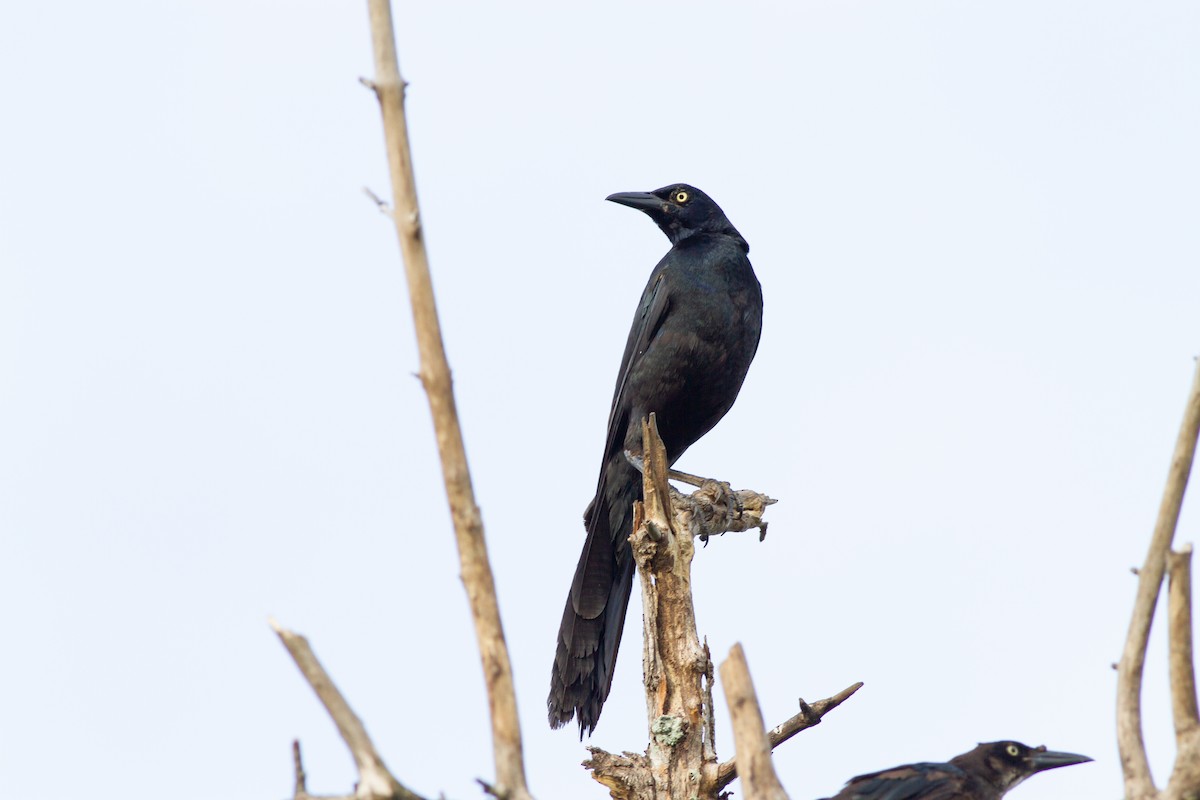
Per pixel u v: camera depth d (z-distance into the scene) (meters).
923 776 11.36
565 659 15.69
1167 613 7.96
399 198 7.68
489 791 7.26
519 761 7.33
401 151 7.70
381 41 7.76
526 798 7.28
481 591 7.47
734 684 8.21
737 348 17.28
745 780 8.02
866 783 11.32
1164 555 8.02
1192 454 8.02
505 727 7.36
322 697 7.11
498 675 7.40
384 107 7.74
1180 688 7.85
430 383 7.57
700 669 11.65
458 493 7.53
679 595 11.84
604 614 16.03
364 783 7.08
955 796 11.23
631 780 11.30
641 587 11.95
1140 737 7.93
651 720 11.59
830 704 11.57
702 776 11.32
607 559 16.42
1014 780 11.71
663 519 11.94
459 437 7.57
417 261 7.64
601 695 15.61
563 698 15.52
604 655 15.78
